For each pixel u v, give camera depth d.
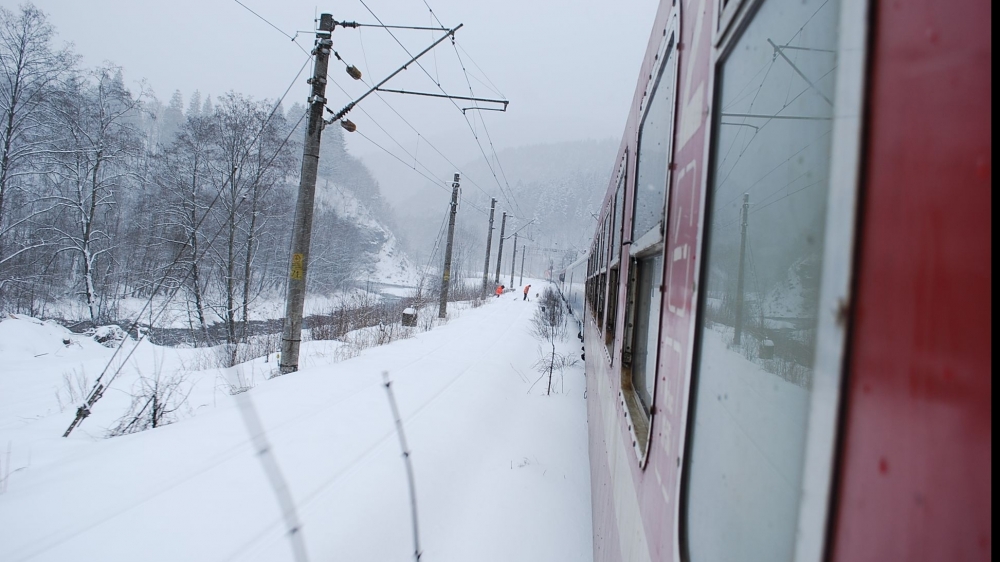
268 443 4.68
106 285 26.44
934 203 0.52
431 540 3.74
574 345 14.38
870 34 0.64
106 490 3.62
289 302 8.31
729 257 1.17
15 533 3.07
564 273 29.30
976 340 0.46
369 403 6.25
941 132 0.52
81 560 2.87
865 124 0.63
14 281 23.52
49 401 7.46
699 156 1.46
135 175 28.73
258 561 3.04
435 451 5.06
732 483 0.98
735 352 1.04
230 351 10.55
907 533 0.51
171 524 3.28
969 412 0.46
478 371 9.06
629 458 2.26
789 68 0.89
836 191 0.68
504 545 3.81
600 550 3.02
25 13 19.94
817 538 0.65
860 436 0.59
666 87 2.27
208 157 23.52
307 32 8.37
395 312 19.20
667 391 1.60
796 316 0.82
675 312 1.60
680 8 1.97
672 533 1.32
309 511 3.60
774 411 0.83
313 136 8.35
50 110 22.52
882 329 0.57
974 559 0.44
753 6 1.09
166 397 6.55
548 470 5.26
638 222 2.96
